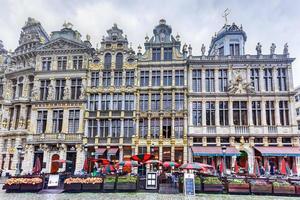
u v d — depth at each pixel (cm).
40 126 3972
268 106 3594
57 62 4172
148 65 3881
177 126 3672
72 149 3803
